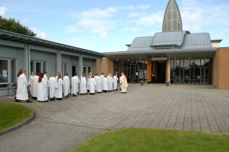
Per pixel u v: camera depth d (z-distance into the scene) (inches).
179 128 263.6
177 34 1784.0
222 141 203.5
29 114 316.8
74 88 580.4
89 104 450.0
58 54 693.3
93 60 1018.1
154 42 1771.7
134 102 482.3
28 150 199.8
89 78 650.8
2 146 208.8
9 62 544.1
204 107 411.5
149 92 706.8
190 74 1190.3
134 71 1310.3
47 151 198.1
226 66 813.9
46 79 464.1
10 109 338.0
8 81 541.6
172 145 193.0
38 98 456.4
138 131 242.2
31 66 616.7
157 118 322.3
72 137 236.7
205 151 178.4
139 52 1107.9
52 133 250.1
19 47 557.6
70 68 828.6
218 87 842.2
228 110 377.4
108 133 236.7
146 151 180.9
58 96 497.0
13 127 258.5
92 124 290.2
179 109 394.3
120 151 183.0
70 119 316.2
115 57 1211.9
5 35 465.7
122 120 312.0
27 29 1413.6
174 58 1190.9
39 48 609.0
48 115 337.1
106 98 547.5
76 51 775.7
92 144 202.5
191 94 639.8
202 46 1679.4
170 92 703.7
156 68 1358.3
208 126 270.7
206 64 1162.6
